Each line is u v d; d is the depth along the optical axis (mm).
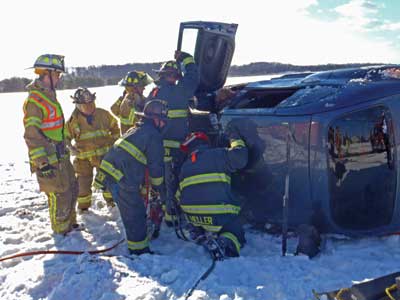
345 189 4172
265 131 4422
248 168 4617
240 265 3824
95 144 5820
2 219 5715
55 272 3824
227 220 4250
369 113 4129
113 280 3604
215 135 4910
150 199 4945
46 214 5906
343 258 3906
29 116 4531
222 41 6066
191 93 5340
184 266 3859
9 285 3729
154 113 4348
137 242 4344
